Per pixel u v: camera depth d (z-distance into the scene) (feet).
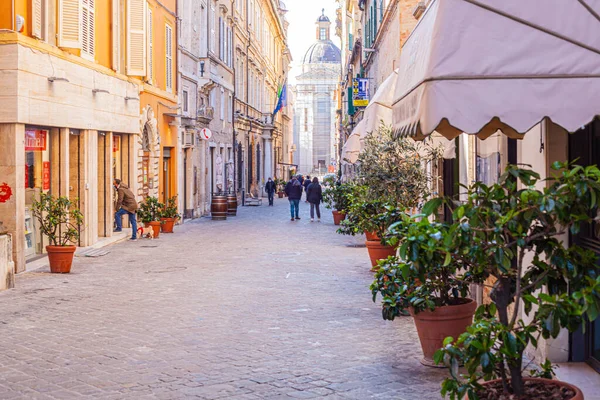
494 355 15.60
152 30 86.28
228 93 144.25
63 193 59.16
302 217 115.34
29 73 51.37
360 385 23.91
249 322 34.04
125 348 29.07
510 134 25.64
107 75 69.67
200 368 26.09
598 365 23.89
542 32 16.34
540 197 15.47
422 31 18.89
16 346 29.37
